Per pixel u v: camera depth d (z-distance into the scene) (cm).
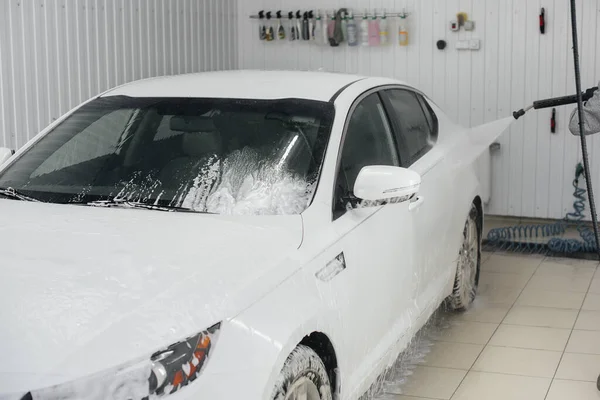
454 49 800
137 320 218
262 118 341
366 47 833
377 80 411
